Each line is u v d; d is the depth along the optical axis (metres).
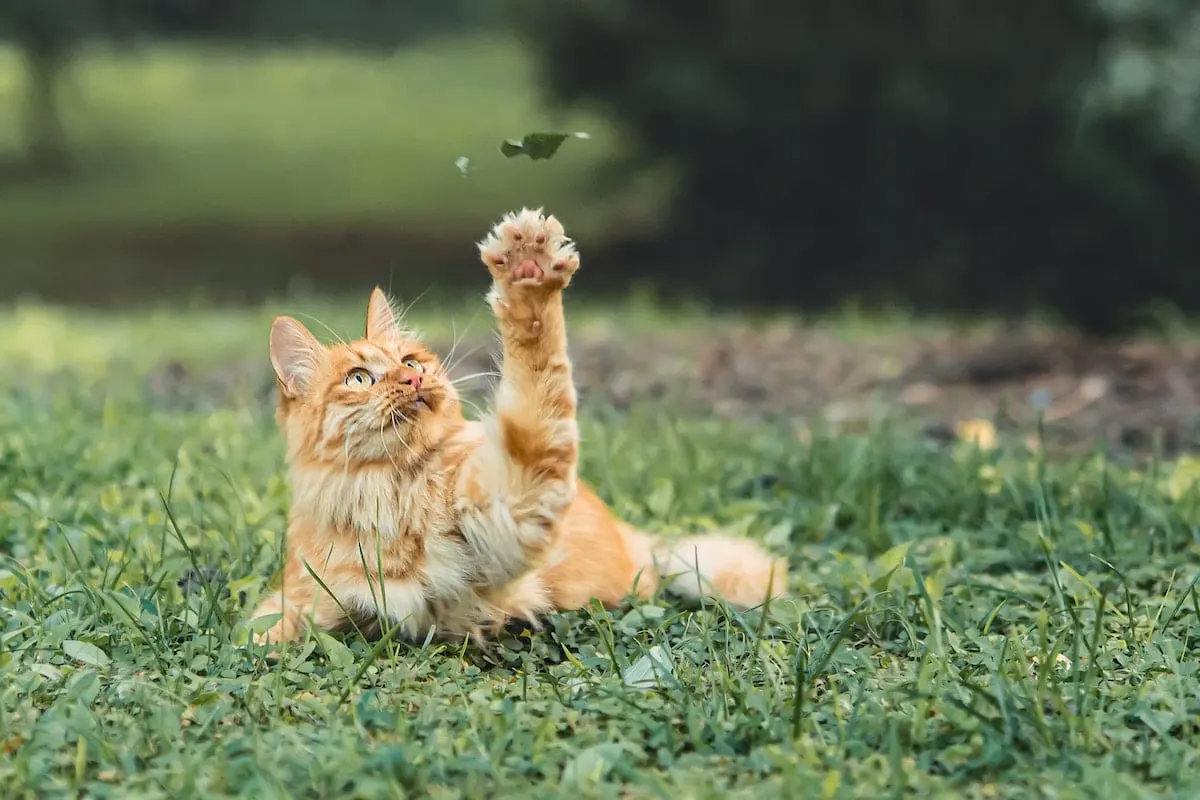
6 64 41.59
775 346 14.11
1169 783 4.14
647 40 22.11
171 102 40.31
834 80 21.11
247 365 12.98
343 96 41.41
